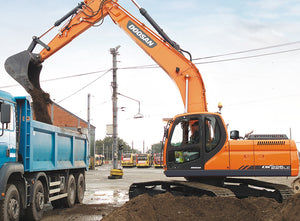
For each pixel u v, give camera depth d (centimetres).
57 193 1288
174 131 1081
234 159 1016
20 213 995
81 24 1347
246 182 1195
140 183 1188
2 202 873
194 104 1183
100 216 1155
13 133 960
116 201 1576
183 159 1056
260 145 1016
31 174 1076
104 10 1328
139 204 884
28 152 1019
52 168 1202
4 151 905
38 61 1333
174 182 1083
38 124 1088
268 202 880
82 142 1598
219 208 860
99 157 8850
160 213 873
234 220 818
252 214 830
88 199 1664
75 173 1507
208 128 1048
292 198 788
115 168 3300
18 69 1275
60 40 1348
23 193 991
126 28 1288
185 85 1201
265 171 1003
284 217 760
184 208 880
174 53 1233
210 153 1031
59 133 1281
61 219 1098
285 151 1012
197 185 1000
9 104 885
